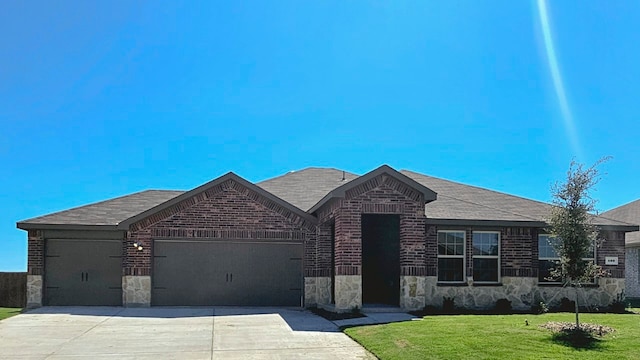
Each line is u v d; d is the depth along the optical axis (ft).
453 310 59.11
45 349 38.09
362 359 34.53
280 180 83.46
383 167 56.44
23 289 72.33
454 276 62.54
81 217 65.10
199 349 37.76
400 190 57.11
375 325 46.06
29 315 54.70
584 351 33.94
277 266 65.36
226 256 64.59
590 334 38.75
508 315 53.47
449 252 62.90
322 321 50.62
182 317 53.67
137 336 42.83
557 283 64.28
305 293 64.64
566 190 41.81
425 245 60.85
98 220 64.13
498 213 65.26
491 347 35.12
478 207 67.67
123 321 50.85
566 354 33.24
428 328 42.06
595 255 64.90
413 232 56.90
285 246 65.77
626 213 98.07
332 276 64.44
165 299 63.00
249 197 65.31
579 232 41.32
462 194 75.61
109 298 63.52
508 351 34.09
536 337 37.93
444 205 67.51
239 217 64.85
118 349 37.93
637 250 87.15
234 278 64.49
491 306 62.23
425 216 60.90
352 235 55.42
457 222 61.72
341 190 55.06
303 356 35.42
